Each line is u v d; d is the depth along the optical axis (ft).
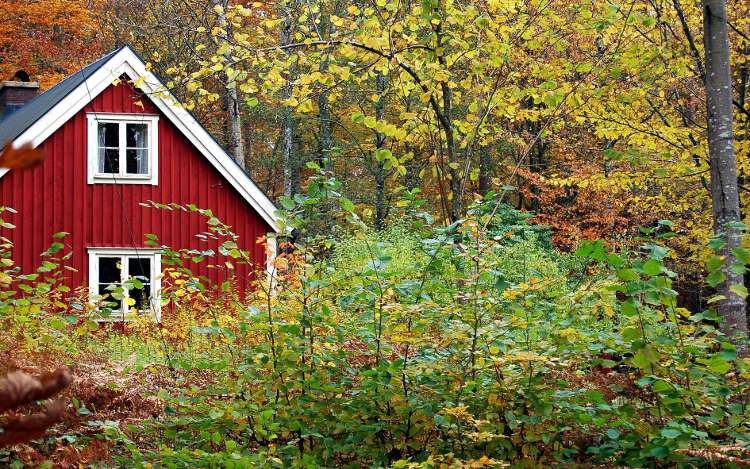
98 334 30.96
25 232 57.67
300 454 18.49
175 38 72.28
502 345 18.15
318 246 20.17
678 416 16.31
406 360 18.78
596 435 18.80
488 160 93.61
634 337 16.15
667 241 52.34
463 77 33.94
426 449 18.69
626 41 33.71
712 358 16.11
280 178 123.03
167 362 21.91
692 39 31.99
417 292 19.08
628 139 37.40
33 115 60.95
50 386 3.55
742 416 17.34
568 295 18.72
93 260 58.65
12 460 15.88
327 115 101.60
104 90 59.26
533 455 18.15
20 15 104.06
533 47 29.94
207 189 61.00
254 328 18.89
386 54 29.12
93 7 106.42
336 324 18.85
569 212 75.97
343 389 18.53
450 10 28.25
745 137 43.86
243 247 61.16
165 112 59.93
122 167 59.67
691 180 41.98
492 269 18.76
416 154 99.55
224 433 19.07
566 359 18.62
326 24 56.70
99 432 18.66
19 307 19.72
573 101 30.71
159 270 59.52
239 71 30.04
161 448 16.67
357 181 103.24
